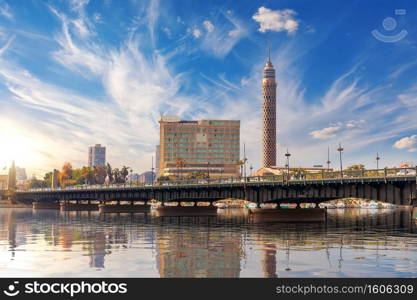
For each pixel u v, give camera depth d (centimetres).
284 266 3891
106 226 9256
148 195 15312
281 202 10950
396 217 14625
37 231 7831
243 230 7938
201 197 12606
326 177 9125
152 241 5956
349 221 11475
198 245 5444
